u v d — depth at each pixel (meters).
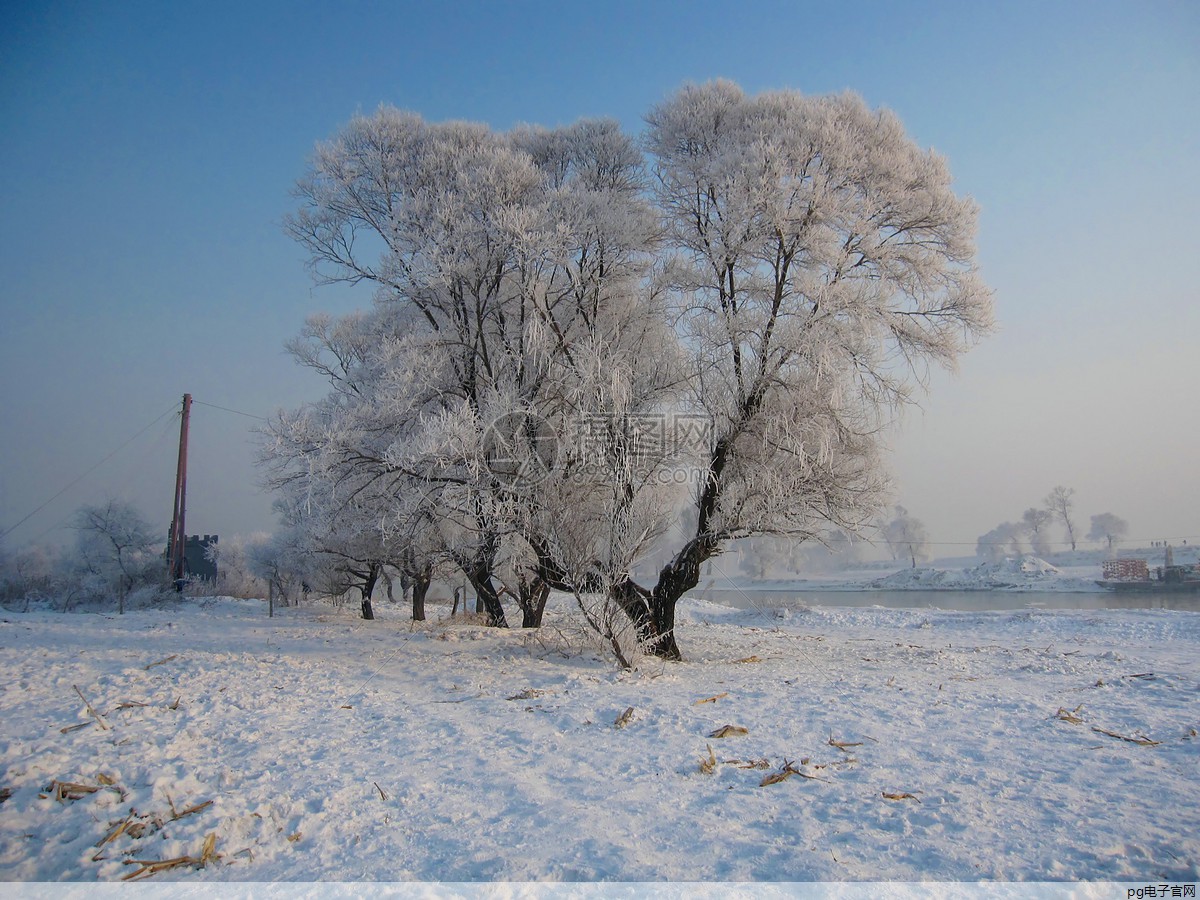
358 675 11.34
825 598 45.47
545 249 13.22
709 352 13.12
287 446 13.26
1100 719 8.11
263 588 44.75
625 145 16.56
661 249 15.58
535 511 12.65
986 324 13.69
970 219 14.14
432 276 13.54
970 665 13.16
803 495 12.86
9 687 8.88
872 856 4.54
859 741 7.17
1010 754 6.71
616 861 4.51
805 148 13.09
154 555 31.34
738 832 4.96
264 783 5.94
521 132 16.94
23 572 33.44
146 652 12.98
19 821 5.02
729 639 19.23
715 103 14.93
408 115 15.39
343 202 15.05
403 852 4.73
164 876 4.43
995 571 53.25
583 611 11.97
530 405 13.46
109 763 6.04
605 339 13.83
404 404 13.77
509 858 4.57
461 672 11.65
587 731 7.77
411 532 14.65
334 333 21.33
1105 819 5.07
